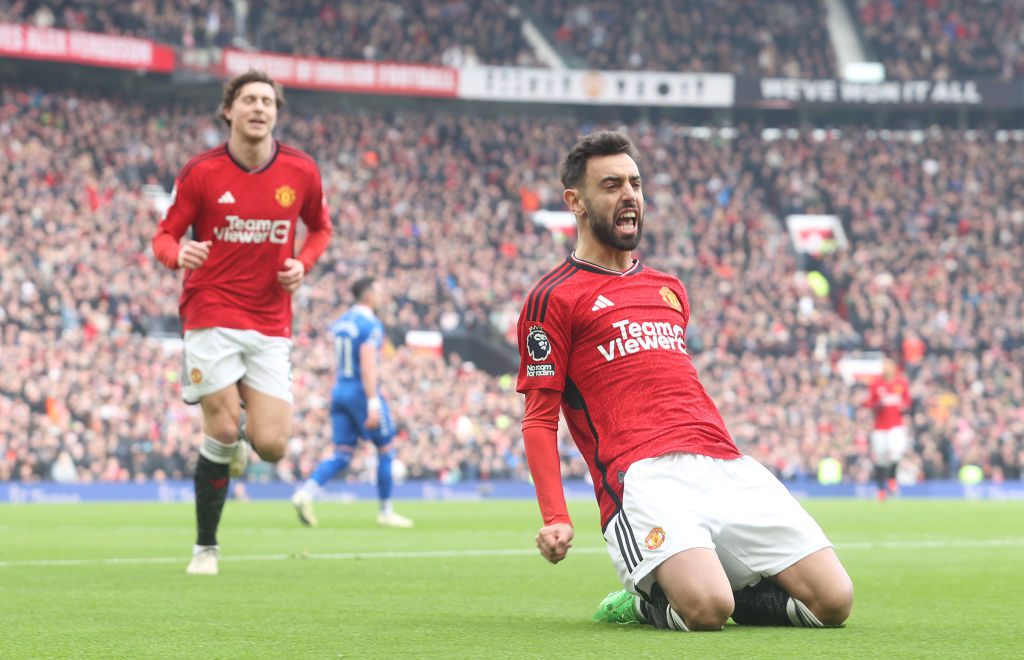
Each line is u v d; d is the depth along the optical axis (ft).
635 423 31.14
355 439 93.25
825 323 248.11
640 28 303.07
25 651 26.48
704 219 271.08
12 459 162.20
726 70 299.58
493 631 30.07
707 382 226.58
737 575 30.14
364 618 33.27
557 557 30.12
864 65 303.07
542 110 298.15
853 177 289.33
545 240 262.06
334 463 92.73
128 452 173.17
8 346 179.63
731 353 242.17
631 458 30.66
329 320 216.33
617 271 32.81
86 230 217.56
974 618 33.60
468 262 245.65
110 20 256.32
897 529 93.91
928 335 247.29
